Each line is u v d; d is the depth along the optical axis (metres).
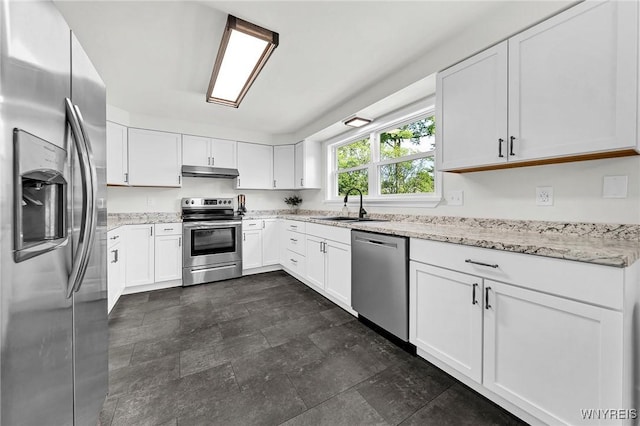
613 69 1.04
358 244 2.12
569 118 1.16
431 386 1.41
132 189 3.42
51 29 0.78
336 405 1.28
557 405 1.01
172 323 2.18
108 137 2.85
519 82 1.33
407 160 2.59
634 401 1.01
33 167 0.68
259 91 2.57
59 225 0.85
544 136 1.24
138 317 2.29
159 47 1.84
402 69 2.13
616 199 1.25
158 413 1.23
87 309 1.04
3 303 0.60
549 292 1.03
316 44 1.82
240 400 1.31
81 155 0.88
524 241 1.20
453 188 2.04
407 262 1.68
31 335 0.70
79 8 1.46
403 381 1.45
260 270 3.80
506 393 1.17
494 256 1.21
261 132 4.07
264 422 1.18
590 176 1.33
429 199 2.23
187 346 1.82
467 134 1.58
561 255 0.98
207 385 1.42
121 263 2.64
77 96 0.96
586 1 1.11
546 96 1.24
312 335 1.97
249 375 1.50
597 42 1.08
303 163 3.82
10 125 0.61
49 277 0.77
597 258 0.90
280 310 2.45
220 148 3.73
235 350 1.77
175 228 3.13
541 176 1.52
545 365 1.04
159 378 1.48
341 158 3.70
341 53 1.92
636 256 0.92
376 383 1.44
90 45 1.81
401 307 1.71
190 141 3.52
